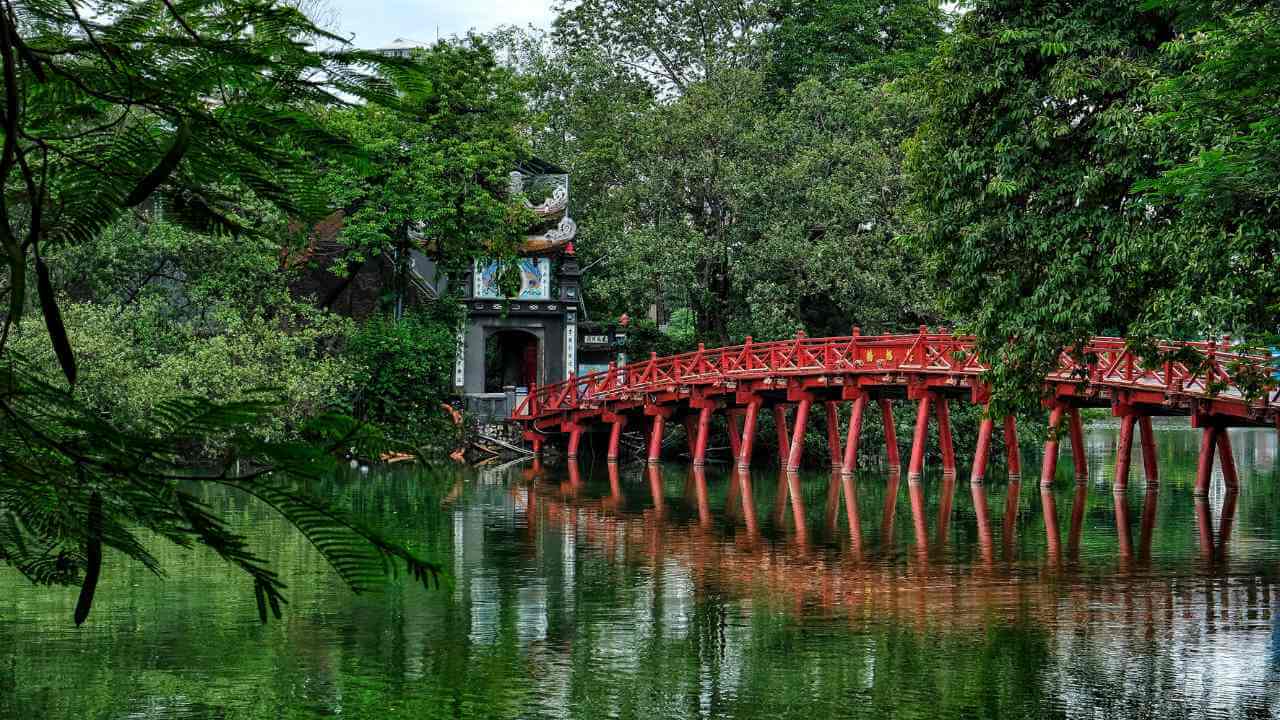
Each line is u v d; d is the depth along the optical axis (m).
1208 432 30.17
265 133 2.44
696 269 47.00
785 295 42.44
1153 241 15.63
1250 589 17.67
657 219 45.81
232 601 15.96
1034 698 12.01
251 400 2.24
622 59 52.22
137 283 34.38
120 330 31.17
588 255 49.97
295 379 32.00
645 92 50.94
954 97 17.95
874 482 35.53
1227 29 11.54
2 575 17.41
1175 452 50.12
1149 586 17.94
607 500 30.11
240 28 2.43
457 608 16.16
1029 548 21.92
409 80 2.49
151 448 2.23
